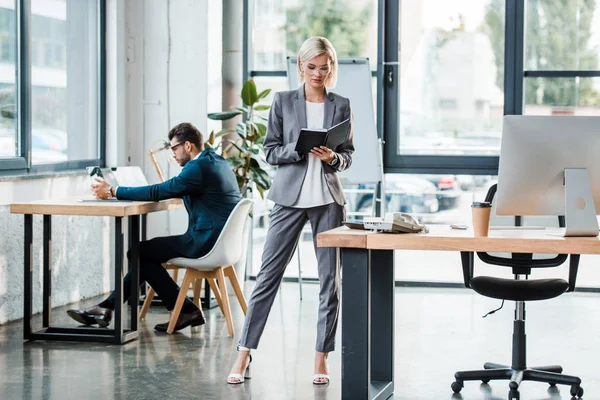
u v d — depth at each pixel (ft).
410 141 23.21
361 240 11.05
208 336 17.04
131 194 16.94
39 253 19.13
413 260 23.36
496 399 12.82
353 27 23.12
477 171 22.88
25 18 18.62
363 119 21.67
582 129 11.04
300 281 21.53
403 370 14.51
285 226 13.30
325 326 13.51
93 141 21.98
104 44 22.18
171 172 22.71
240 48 23.48
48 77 19.85
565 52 22.50
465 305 20.43
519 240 10.61
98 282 21.59
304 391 13.16
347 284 11.32
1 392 13.11
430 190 23.12
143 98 22.72
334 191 13.12
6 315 18.04
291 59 22.16
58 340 16.52
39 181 18.89
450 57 22.93
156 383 13.62
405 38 23.06
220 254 16.90
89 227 21.12
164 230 22.62
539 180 11.22
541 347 16.25
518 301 13.03
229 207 17.33
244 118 23.47
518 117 11.16
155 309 19.90
